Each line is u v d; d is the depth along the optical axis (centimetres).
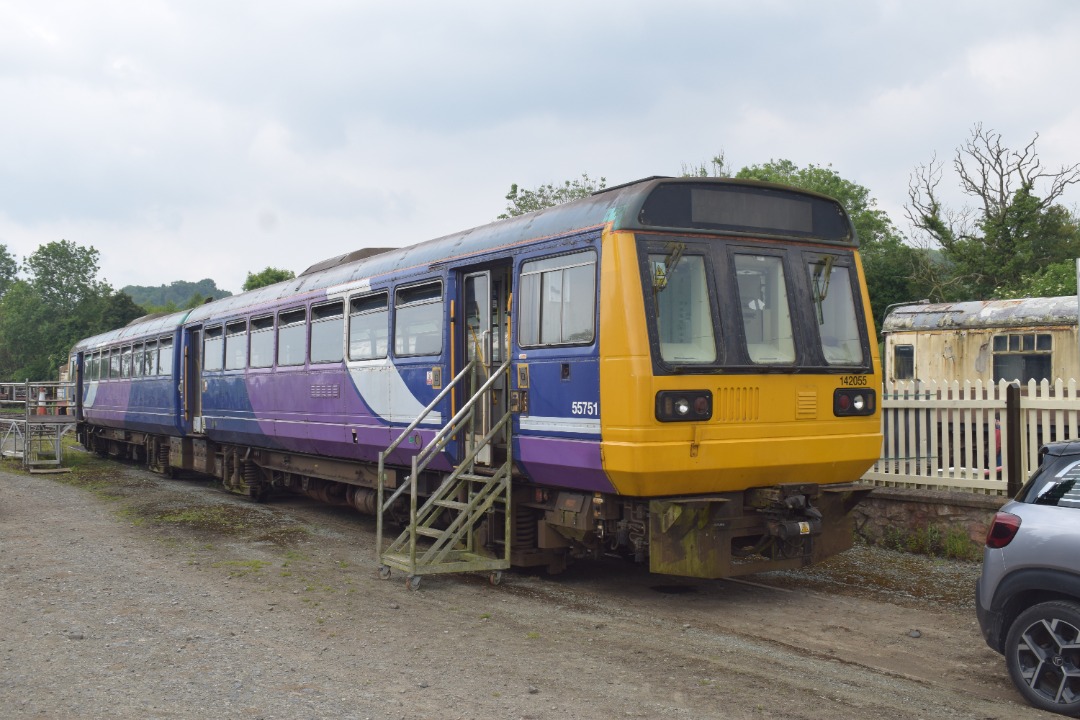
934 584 831
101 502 1468
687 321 718
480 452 885
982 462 943
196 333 1752
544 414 788
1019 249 3734
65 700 514
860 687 543
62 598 773
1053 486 525
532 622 702
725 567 739
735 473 723
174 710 498
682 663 587
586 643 638
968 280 3888
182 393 1752
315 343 1226
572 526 795
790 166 4581
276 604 757
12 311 8619
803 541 776
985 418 962
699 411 698
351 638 650
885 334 1994
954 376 1850
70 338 7862
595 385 720
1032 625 509
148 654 607
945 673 578
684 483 705
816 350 770
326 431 1184
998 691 541
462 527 841
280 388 1322
